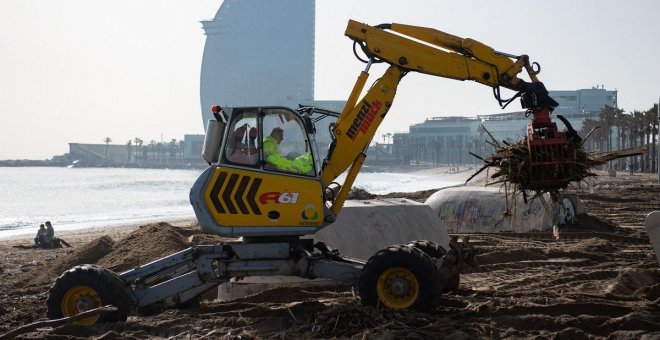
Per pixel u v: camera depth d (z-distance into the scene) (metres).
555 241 18.95
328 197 10.27
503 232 20.73
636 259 15.49
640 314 9.11
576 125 191.38
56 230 39.81
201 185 9.66
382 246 13.12
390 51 10.02
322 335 8.62
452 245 10.02
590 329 8.78
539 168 9.31
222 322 9.41
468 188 23.64
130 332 9.18
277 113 9.80
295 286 11.36
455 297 10.48
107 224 45.88
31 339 8.88
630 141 129.62
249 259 9.88
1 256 22.98
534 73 9.76
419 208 14.03
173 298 10.21
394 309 9.10
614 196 40.75
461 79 9.95
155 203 79.12
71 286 9.60
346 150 10.09
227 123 9.73
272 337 8.68
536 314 9.51
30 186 139.62
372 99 10.11
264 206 9.67
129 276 9.94
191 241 16.81
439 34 10.05
